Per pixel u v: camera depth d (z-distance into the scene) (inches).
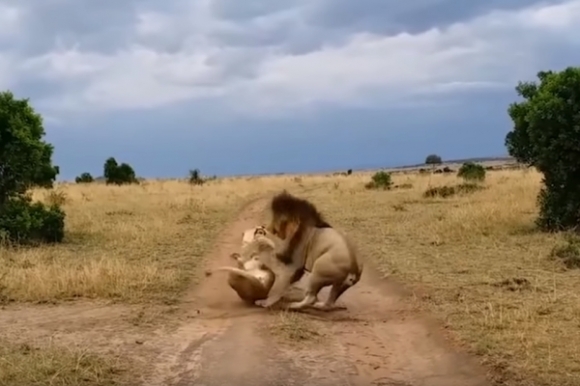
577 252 482.0
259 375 267.6
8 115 633.6
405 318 354.0
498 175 1517.0
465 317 342.0
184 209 952.3
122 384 256.7
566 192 613.6
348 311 371.2
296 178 2188.7
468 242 572.1
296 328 325.1
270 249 378.9
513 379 260.7
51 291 396.8
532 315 339.9
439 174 1881.2
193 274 464.8
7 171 629.6
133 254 543.2
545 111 617.9
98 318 349.7
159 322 343.6
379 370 278.7
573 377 260.4
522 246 543.8
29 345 298.0
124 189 1456.7
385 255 523.8
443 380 267.0
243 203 1071.6
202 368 274.8
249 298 374.6
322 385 259.8
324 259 360.8
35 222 605.6
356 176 2155.5
